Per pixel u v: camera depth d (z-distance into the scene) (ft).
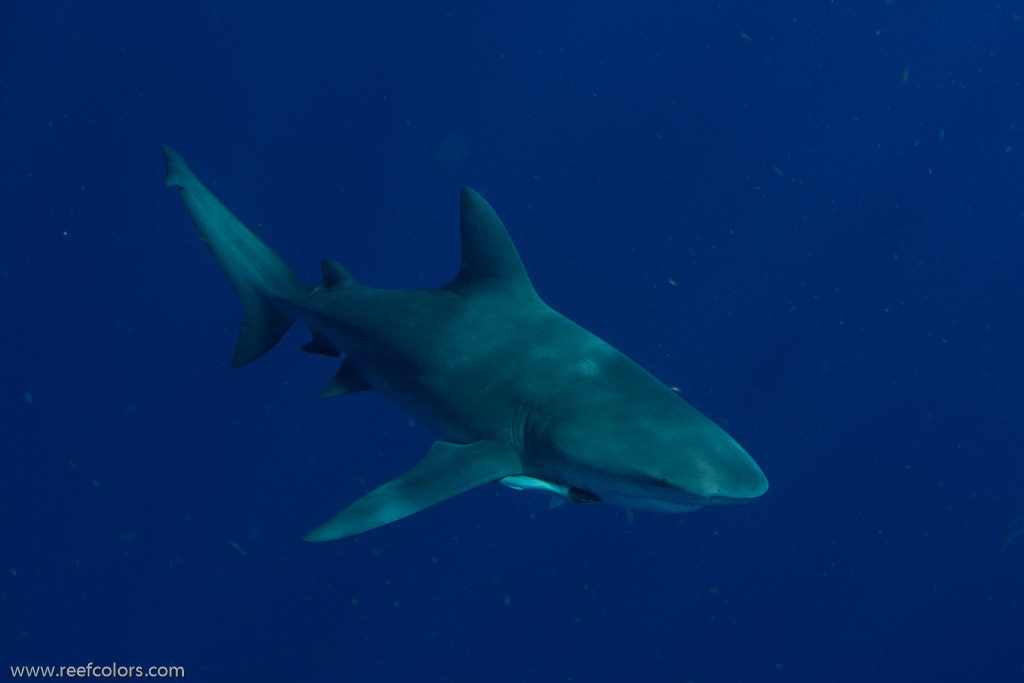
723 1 107.65
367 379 20.67
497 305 18.67
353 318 20.56
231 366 22.77
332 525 14.24
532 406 16.42
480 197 18.86
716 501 13.92
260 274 23.09
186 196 22.18
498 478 15.80
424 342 18.76
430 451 16.53
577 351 17.11
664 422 14.89
